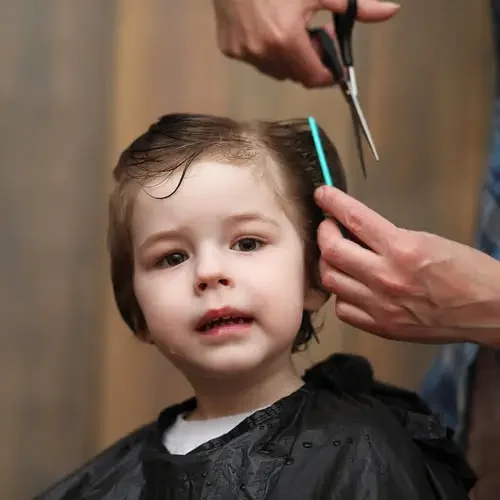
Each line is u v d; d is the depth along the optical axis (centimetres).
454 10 149
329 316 139
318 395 81
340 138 146
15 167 146
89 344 144
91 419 143
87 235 146
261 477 72
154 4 147
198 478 74
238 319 76
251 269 76
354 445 73
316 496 70
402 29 148
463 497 78
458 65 148
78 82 147
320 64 94
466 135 147
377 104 147
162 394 143
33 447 142
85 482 87
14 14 147
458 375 103
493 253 98
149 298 79
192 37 147
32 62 147
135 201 81
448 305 75
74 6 147
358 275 76
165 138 83
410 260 74
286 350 81
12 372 143
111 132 146
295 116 146
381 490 70
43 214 146
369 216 76
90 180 146
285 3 93
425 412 85
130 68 147
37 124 146
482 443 99
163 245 78
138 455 86
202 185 77
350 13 92
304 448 74
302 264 80
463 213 146
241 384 80
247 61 100
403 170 146
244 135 83
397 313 76
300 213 82
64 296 145
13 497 141
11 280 145
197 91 146
